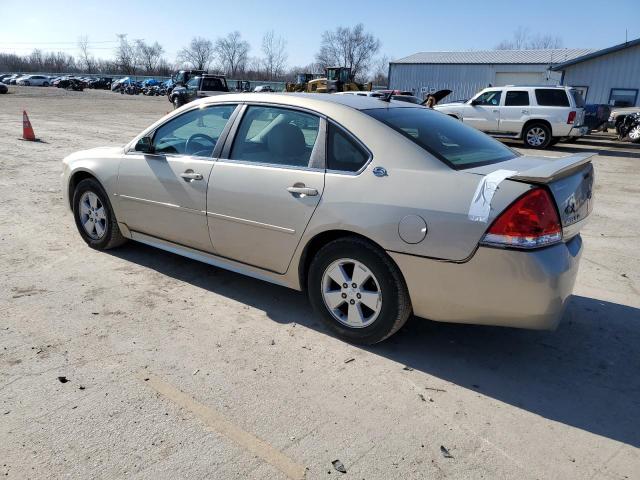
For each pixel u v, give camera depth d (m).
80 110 27.22
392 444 2.56
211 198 3.97
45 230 5.87
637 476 2.41
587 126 18.08
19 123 18.47
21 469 2.31
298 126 3.67
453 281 3.01
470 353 3.47
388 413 2.80
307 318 3.88
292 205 3.53
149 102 40.53
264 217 3.69
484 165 3.28
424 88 41.28
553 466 2.45
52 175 9.12
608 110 20.16
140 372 3.10
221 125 4.09
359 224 3.23
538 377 3.21
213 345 3.45
